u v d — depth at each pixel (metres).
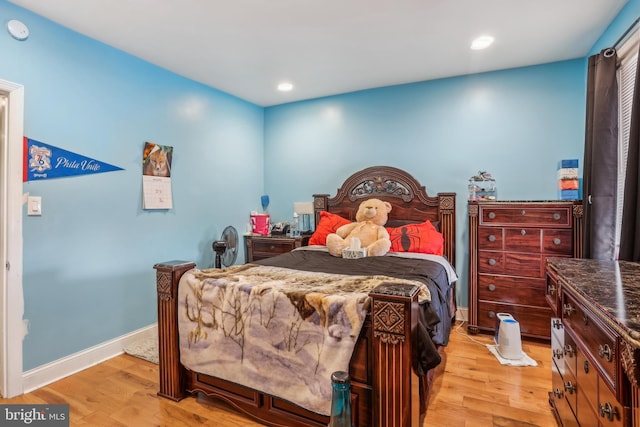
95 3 2.08
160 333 2.04
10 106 2.08
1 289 2.09
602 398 1.11
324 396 1.51
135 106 2.84
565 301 1.54
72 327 2.40
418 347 1.48
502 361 2.48
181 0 2.07
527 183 3.14
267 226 4.13
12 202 2.08
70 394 2.10
